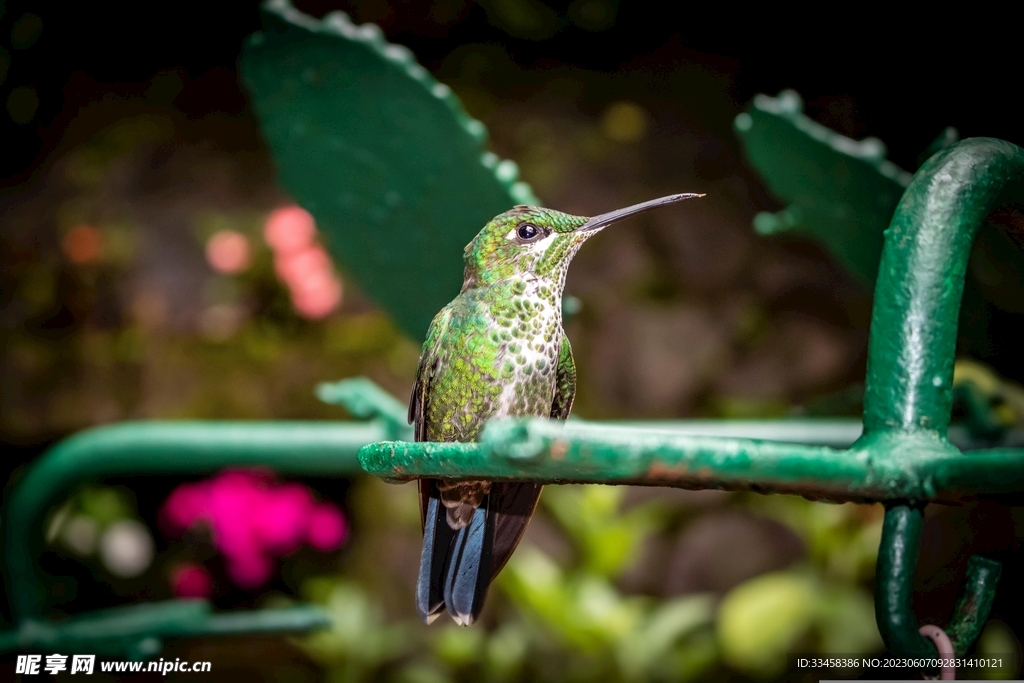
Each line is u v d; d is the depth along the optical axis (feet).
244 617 12.05
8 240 29.60
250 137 32.83
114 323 28.94
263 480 26.66
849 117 33.06
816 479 3.75
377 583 28.71
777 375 29.58
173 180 31.48
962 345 10.89
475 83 34.04
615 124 33.09
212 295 29.43
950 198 4.79
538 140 32.35
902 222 4.79
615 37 35.17
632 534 23.32
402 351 28.99
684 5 34.99
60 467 11.12
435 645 27.43
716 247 31.09
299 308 29.32
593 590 23.03
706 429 10.32
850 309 30.45
